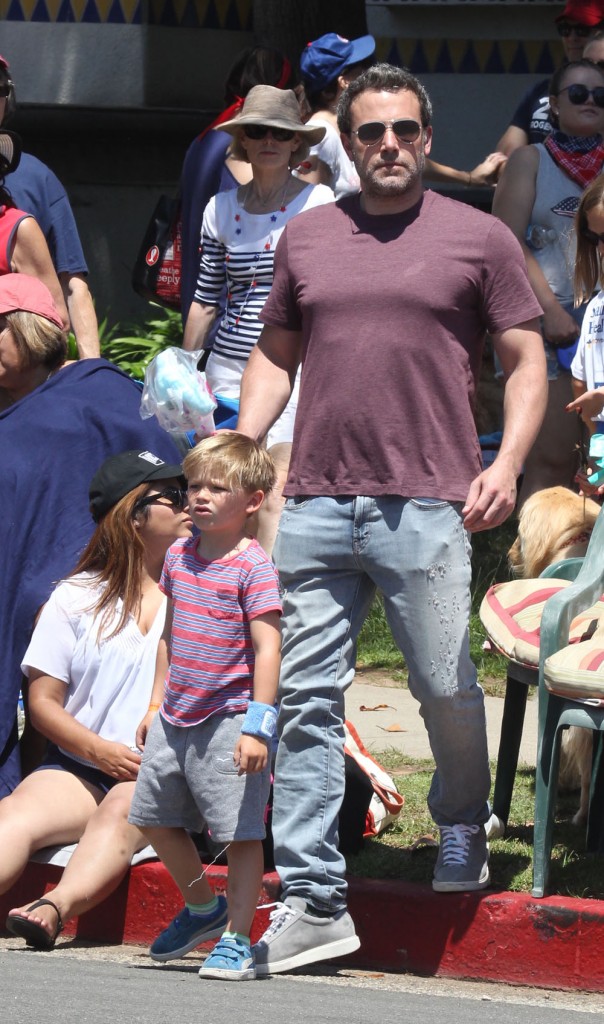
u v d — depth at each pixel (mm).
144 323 27656
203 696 8617
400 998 8070
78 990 7277
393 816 10703
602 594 9469
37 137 28578
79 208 28750
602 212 10570
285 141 12789
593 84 14453
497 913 8859
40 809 9930
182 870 9008
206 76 29500
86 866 9602
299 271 8922
